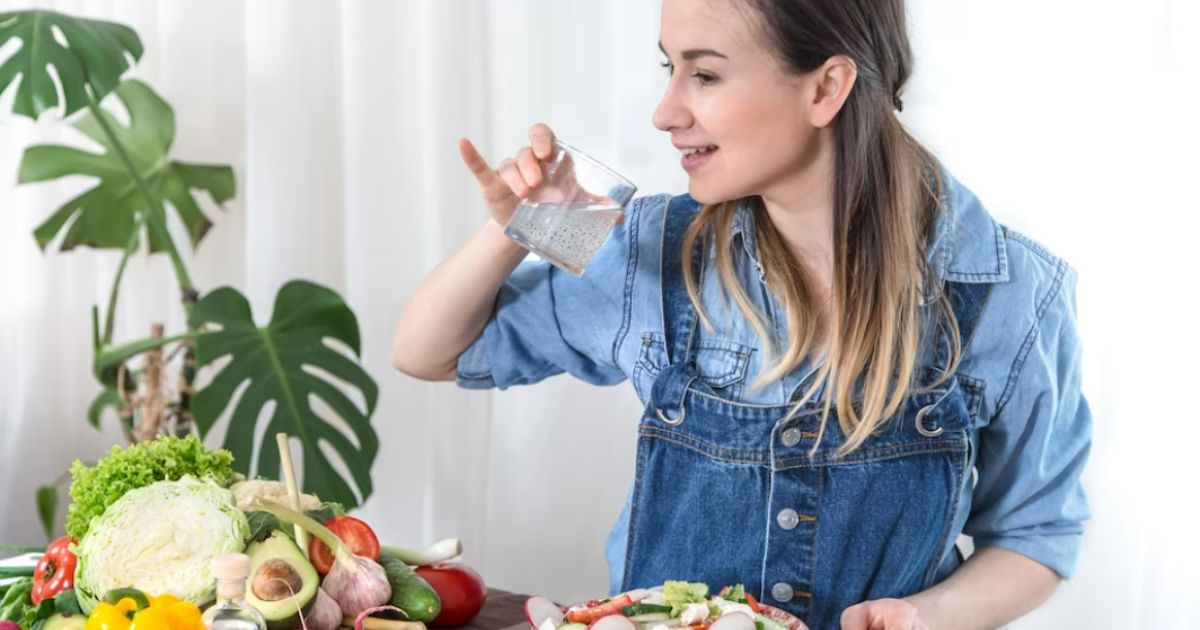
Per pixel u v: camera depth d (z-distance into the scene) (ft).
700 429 4.17
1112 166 6.70
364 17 8.05
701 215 4.31
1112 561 6.79
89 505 4.02
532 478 8.13
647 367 4.30
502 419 8.17
